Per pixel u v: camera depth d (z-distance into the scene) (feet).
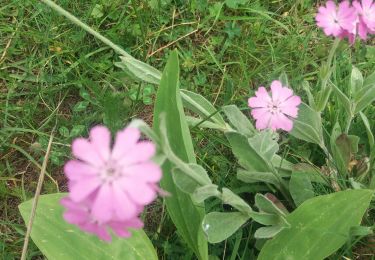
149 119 0.66
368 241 0.53
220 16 0.73
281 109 0.54
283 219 0.47
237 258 0.53
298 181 0.53
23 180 0.62
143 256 0.49
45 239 0.48
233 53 0.71
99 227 0.33
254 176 0.54
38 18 0.73
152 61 0.71
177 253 0.55
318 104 0.54
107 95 0.66
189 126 0.60
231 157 0.62
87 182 0.32
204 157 0.60
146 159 0.32
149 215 0.59
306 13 0.74
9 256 0.55
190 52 0.70
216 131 0.63
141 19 0.73
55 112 0.66
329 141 0.60
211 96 0.67
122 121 0.65
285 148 0.59
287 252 0.47
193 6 0.74
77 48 0.70
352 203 0.46
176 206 0.48
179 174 0.43
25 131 0.64
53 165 0.63
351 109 0.54
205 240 0.48
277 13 0.75
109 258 0.48
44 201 0.50
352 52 0.70
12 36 0.71
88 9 0.73
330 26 0.48
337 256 0.52
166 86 0.46
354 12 0.47
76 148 0.32
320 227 0.46
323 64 0.52
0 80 0.69
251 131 0.57
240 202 0.46
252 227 0.55
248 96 0.65
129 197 0.31
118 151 0.32
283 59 0.69
